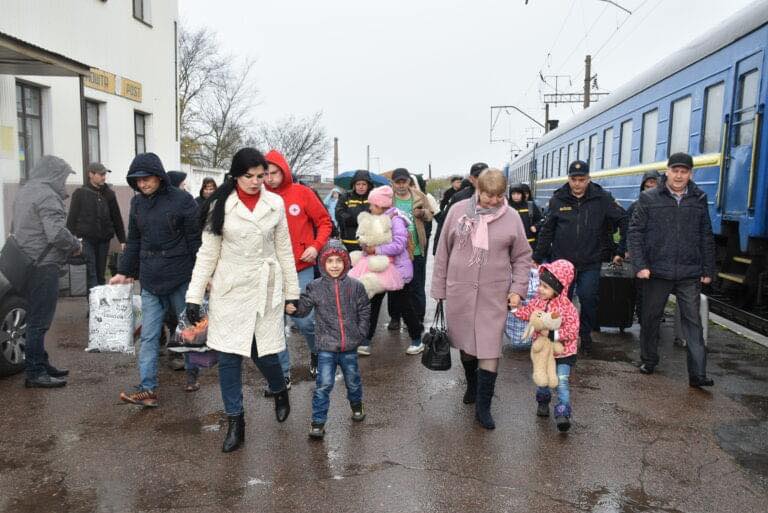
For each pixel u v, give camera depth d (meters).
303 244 5.32
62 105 12.08
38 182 5.16
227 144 40.03
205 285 4.11
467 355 4.91
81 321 7.94
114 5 14.22
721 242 9.34
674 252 5.52
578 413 4.83
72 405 4.96
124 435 4.37
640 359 6.27
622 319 7.39
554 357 4.48
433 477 3.77
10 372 5.64
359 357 6.43
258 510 3.39
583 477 3.77
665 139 10.95
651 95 11.66
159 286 4.84
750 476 3.79
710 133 9.30
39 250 5.20
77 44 12.73
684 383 5.57
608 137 14.56
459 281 4.57
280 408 4.52
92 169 8.32
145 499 3.50
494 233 4.49
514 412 4.86
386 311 9.20
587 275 6.43
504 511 3.39
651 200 5.64
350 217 7.18
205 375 5.79
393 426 4.56
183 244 4.87
